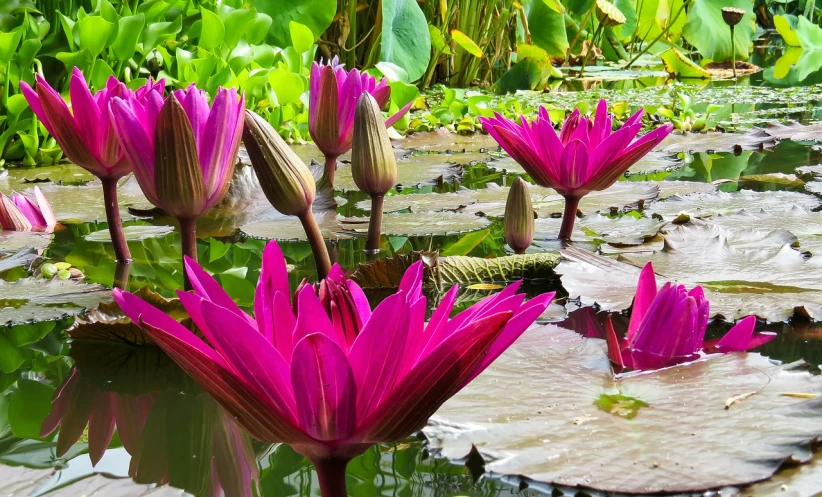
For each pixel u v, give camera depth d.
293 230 1.46
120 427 0.97
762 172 1.89
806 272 1.20
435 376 0.77
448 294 0.83
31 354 1.09
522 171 2.04
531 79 4.07
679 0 5.19
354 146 1.25
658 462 0.89
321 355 0.73
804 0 7.07
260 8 2.87
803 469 0.88
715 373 0.99
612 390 0.98
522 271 1.26
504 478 0.89
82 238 1.44
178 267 1.32
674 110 3.14
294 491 0.90
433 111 2.96
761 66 5.65
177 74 2.31
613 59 5.57
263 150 1.11
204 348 0.82
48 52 2.10
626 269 1.22
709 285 1.17
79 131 1.20
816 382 0.96
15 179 1.82
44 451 0.94
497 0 4.36
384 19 3.12
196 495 0.89
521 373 1.00
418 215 1.52
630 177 1.90
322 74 1.41
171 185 1.07
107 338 1.11
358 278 1.23
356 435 0.80
